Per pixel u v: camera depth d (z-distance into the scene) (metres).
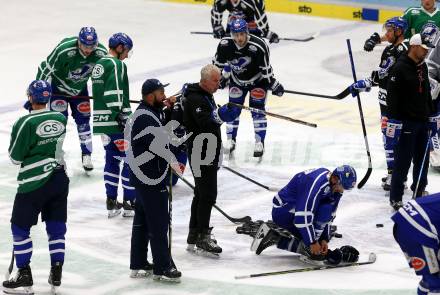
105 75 18.28
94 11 41.62
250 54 21.84
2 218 18.23
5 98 27.77
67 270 15.81
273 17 40.00
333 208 15.74
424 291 12.46
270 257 16.53
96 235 17.55
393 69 18.34
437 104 21.08
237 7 26.70
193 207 16.67
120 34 18.66
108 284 15.22
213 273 15.70
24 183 14.38
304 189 15.60
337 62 32.75
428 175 21.47
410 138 18.52
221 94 28.62
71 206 19.19
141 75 30.42
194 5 43.38
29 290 14.63
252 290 14.96
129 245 17.06
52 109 20.94
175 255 16.58
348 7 39.56
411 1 38.31
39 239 17.20
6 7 42.22
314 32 37.34
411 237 12.32
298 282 15.28
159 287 15.09
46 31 37.50
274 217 16.23
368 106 27.42
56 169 14.55
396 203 18.84
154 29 37.97
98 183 20.72
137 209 15.21
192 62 32.50
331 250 16.22
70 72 20.48
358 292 14.89
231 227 18.05
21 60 32.66
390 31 19.95
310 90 29.00
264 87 22.39
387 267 16.03
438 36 21.28
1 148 22.86
